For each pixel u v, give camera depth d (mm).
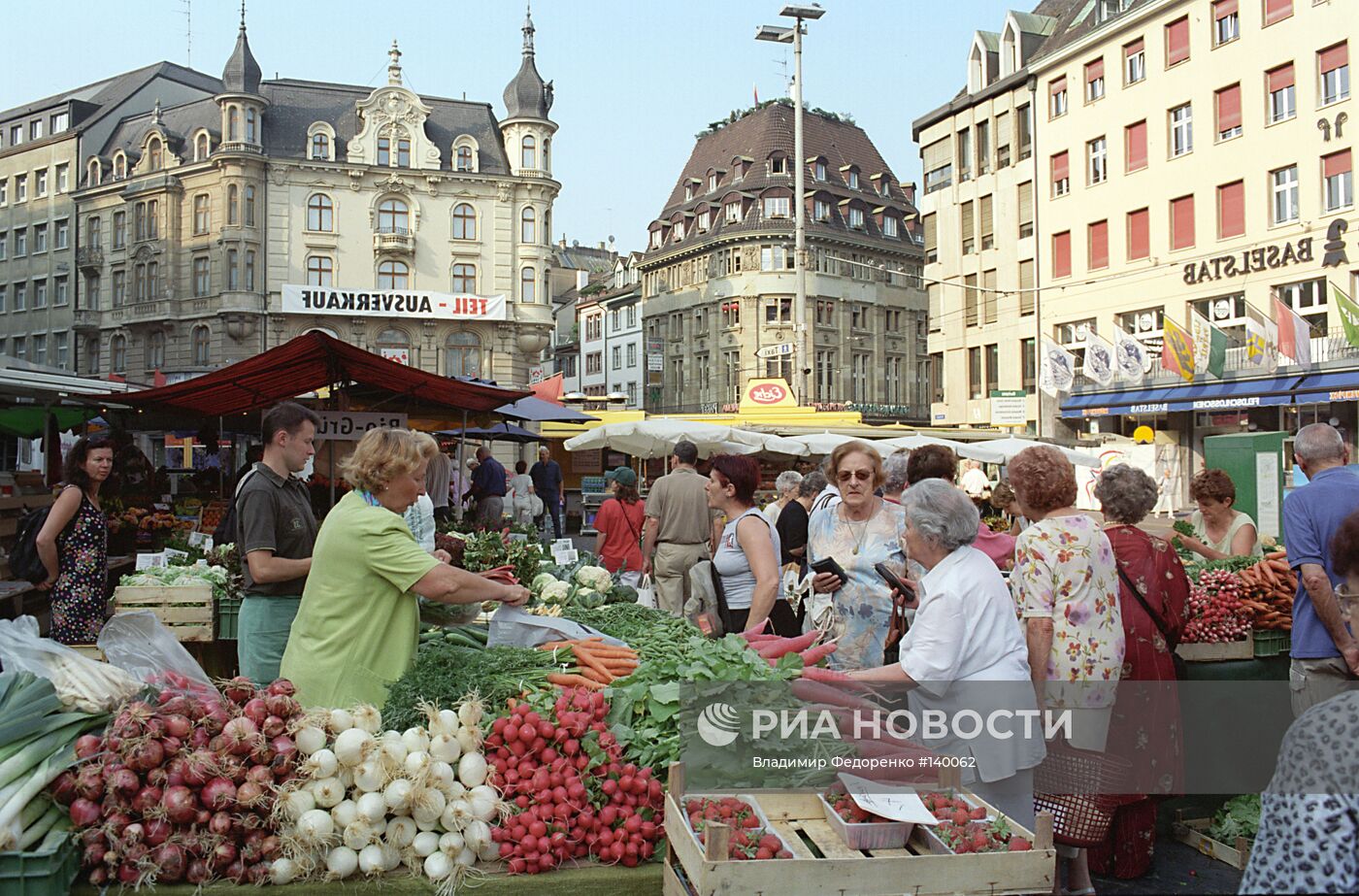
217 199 50781
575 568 8266
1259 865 1778
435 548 7121
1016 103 41562
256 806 2943
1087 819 3861
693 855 2676
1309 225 29828
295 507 4746
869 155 76938
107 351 57594
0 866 2734
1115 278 36781
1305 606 4734
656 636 4582
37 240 64375
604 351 84438
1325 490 4582
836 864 2588
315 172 51062
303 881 2953
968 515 3492
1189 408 32656
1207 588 5887
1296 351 28172
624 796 3193
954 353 45812
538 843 3061
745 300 68250
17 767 2893
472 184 52812
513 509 18438
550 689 3641
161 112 56031
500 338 52781
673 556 9086
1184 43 34000
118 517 11812
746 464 5945
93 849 2889
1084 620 3928
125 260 55969
